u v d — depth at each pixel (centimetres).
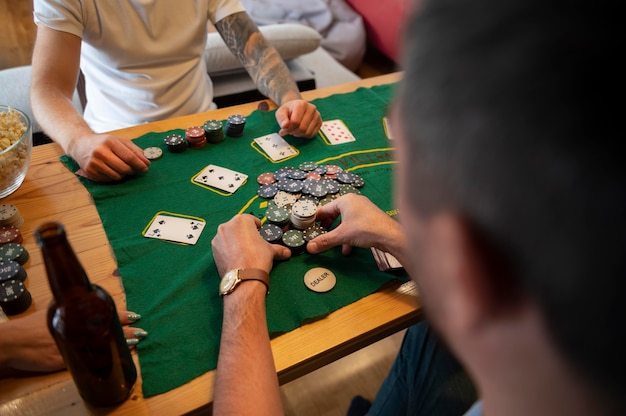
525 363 30
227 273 90
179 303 94
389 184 131
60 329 65
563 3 23
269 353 79
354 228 102
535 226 24
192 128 143
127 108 180
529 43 23
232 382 73
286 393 168
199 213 117
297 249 104
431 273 32
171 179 128
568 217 23
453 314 31
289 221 113
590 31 23
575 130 22
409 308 97
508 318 29
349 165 138
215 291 96
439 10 27
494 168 24
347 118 159
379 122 158
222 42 249
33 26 381
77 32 151
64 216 114
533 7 24
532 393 31
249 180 130
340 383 171
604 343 24
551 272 24
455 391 104
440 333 36
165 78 177
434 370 109
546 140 23
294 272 101
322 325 92
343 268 103
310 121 146
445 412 105
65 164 130
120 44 164
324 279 100
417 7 29
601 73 22
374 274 102
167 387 80
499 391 34
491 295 28
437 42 26
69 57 150
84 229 111
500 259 27
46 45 147
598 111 22
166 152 137
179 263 103
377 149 146
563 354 27
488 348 31
